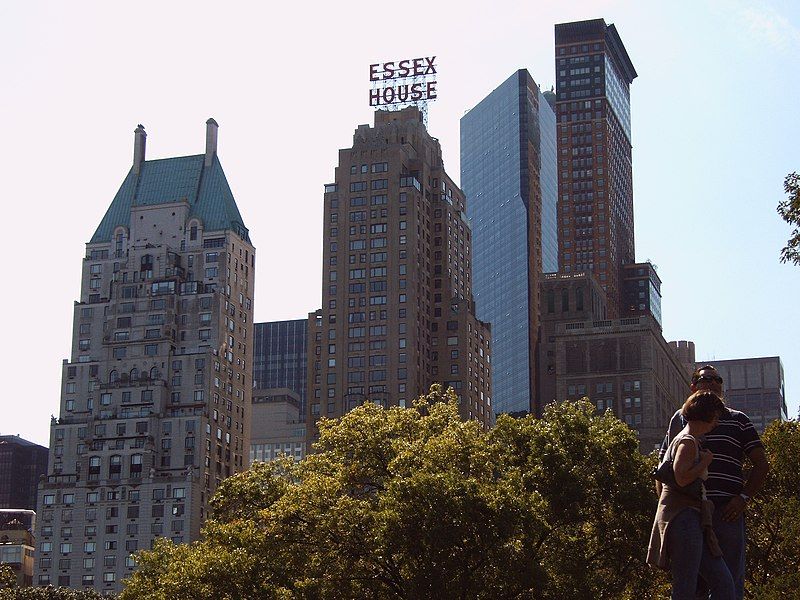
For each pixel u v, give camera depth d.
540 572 59.69
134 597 91.06
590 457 67.19
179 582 73.88
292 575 69.56
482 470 67.06
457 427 70.25
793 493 65.56
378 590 65.06
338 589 64.25
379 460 71.94
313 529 67.81
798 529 58.69
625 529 65.12
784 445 66.25
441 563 59.91
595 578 62.38
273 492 81.81
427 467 65.38
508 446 70.88
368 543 64.44
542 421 70.81
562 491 65.50
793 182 43.25
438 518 60.00
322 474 74.00
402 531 60.50
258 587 69.31
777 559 62.88
